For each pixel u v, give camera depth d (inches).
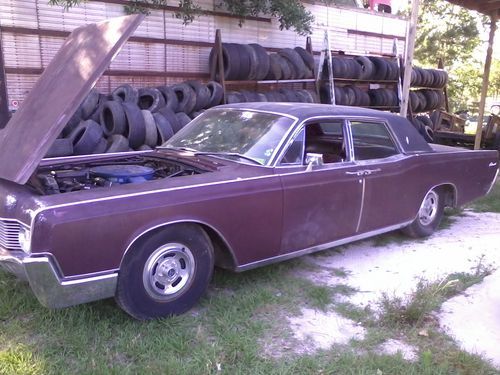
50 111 153.4
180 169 171.2
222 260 162.1
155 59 380.8
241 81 399.2
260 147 171.5
